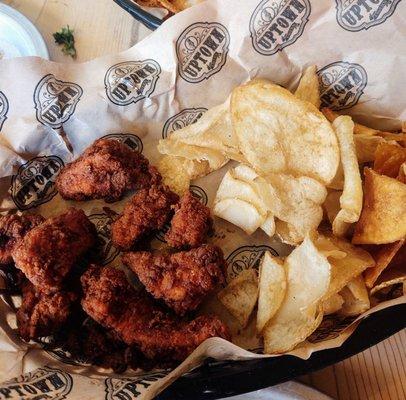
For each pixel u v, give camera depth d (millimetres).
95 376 264
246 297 296
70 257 289
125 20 378
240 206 307
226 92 330
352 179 285
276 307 281
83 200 326
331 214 309
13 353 271
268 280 287
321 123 296
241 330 298
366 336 268
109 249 318
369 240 282
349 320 281
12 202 322
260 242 319
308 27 309
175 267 289
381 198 282
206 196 331
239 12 307
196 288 286
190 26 309
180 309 288
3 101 311
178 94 325
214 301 307
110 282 280
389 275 286
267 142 305
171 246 310
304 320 270
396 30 301
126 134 331
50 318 280
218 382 264
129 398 242
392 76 315
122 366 279
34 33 362
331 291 270
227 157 323
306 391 299
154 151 338
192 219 302
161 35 311
